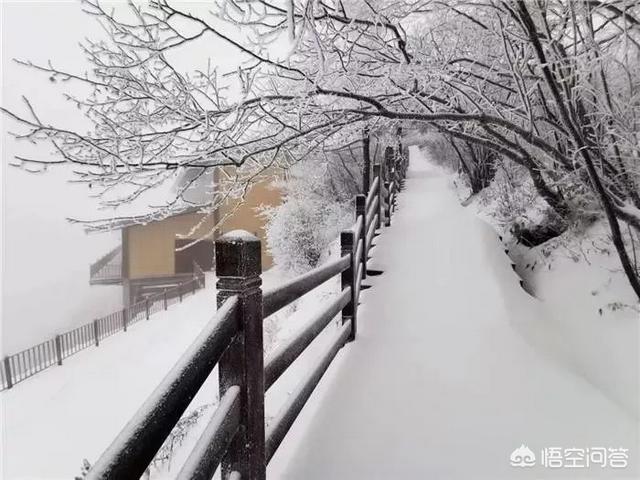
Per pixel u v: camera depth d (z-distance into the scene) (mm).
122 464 871
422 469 2115
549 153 3801
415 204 10609
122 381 10539
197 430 5609
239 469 1537
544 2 3318
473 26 4324
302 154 4578
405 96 3846
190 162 3486
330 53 3594
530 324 4016
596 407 2699
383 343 3707
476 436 2404
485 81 4133
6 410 9398
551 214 5699
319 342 4715
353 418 2564
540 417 2598
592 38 3344
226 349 1484
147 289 21125
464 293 4602
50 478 6520
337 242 11000
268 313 1847
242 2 2914
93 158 3285
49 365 12844
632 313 3744
